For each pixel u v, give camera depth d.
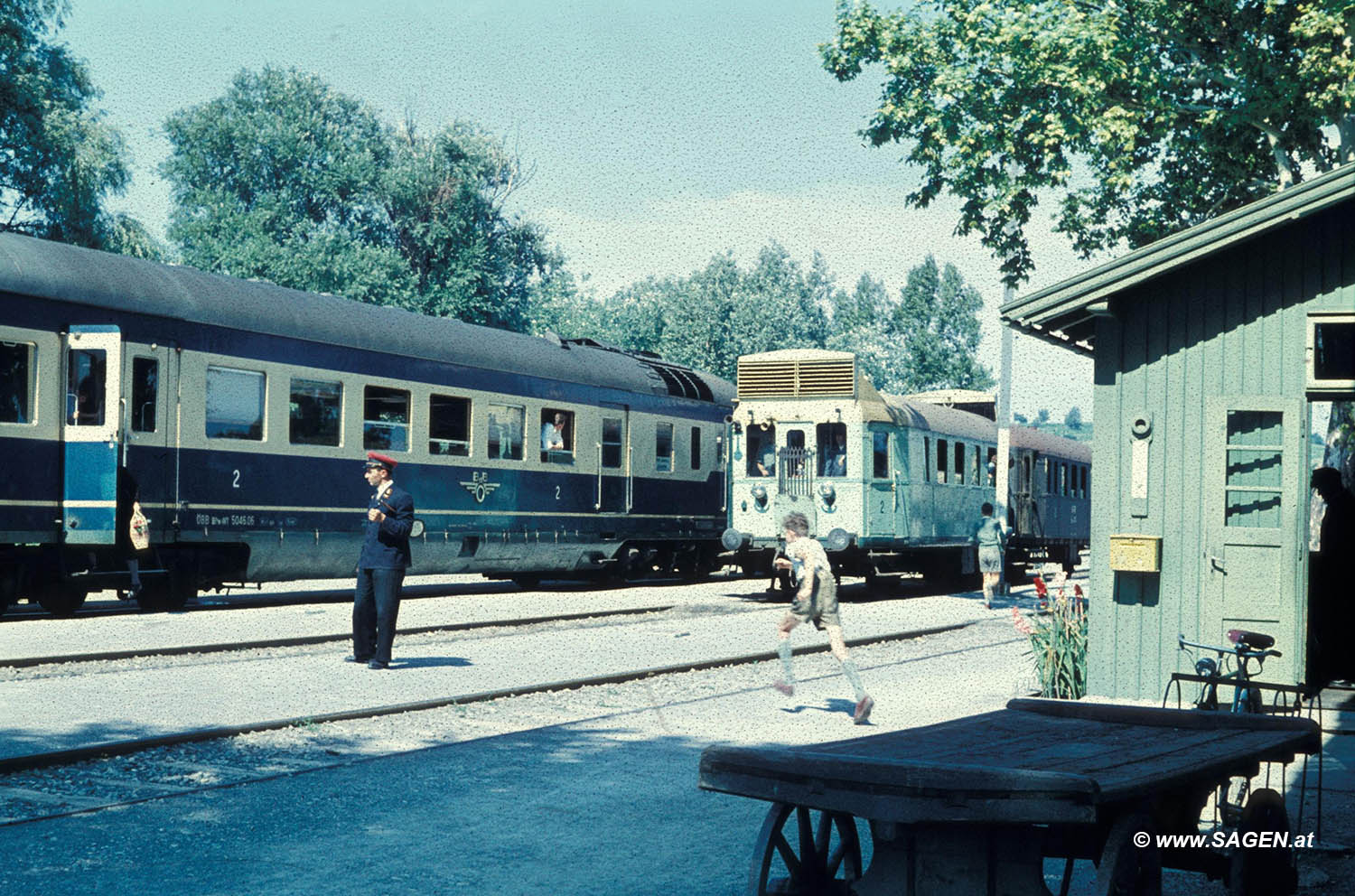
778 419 24.55
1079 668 11.82
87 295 16.44
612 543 26.62
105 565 17.27
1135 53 21.81
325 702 11.34
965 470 28.86
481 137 60.12
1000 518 27.81
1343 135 21.06
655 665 14.59
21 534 15.75
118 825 7.12
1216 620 10.75
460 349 22.64
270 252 55.31
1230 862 5.86
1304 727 5.97
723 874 6.38
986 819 4.34
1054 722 6.14
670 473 28.53
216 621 17.58
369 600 13.70
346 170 58.88
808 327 101.12
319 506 19.69
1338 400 10.64
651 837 7.07
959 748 5.26
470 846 6.81
